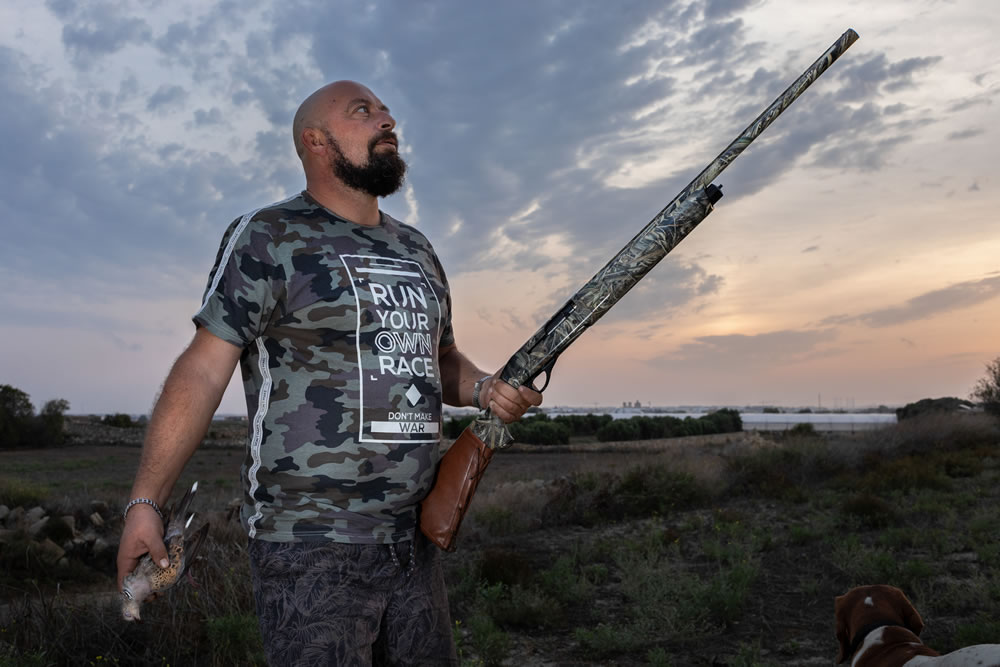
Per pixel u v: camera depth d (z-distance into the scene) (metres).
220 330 1.92
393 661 2.11
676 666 5.25
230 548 6.98
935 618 5.99
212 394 1.88
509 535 10.82
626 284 2.16
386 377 2.08
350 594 1.97
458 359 2.67
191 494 1.82
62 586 8.94
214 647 4.88
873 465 16.36
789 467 16.08
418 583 2.15
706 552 8.91
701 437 40.75
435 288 2.33
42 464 35.16
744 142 2.00
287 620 1.94
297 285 2.04
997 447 18.95
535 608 6.38
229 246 2.03
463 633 6.05
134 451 49.25
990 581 6.76
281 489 2.00
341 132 2.17
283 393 2.02
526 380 2.23
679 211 2.08
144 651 4.95
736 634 5.92
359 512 2.01
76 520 11.88
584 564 8.73
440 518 2.14
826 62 1.88
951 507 11.30
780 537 9.77
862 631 2.89
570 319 2.17
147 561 1.73
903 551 8.59
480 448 2.21
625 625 6.22
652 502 12.77
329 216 2.19
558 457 31.53
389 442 2.07
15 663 4.33
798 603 6.74
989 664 2.19
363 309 2.08
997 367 27.31
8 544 9.64
